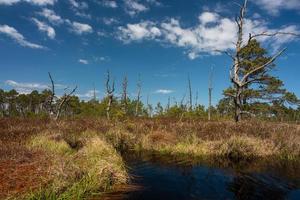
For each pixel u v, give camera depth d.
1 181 8.09
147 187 9.30
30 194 7.31
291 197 8.52
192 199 8.31
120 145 17.34
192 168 11.99
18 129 19.14
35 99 76.81
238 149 14.55
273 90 33.06
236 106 21.66
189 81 52.25
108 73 36.31
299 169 11.80
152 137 18.11
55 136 16.20
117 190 8.83
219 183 9.87
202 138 17.44
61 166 8.97
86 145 13.84
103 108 41.41
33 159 10.36
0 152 10.95
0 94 77.50
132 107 56.97
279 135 17.47
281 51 19.28
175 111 41.25
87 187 8.39
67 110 59.56
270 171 11.50
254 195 8.70
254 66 30.48
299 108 45.50
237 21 20.50
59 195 7.61
